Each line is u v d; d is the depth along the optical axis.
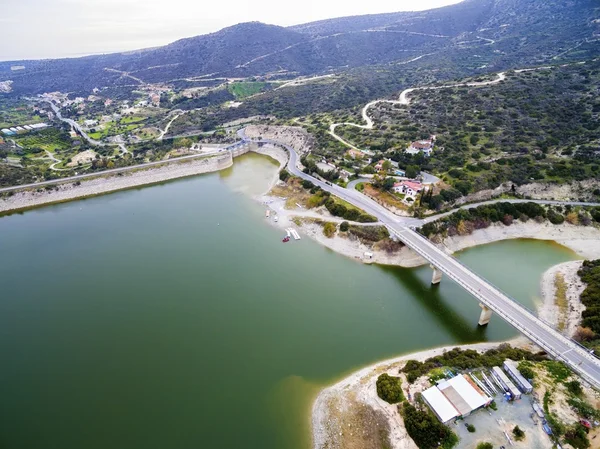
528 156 128.38
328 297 87.31
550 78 171.00
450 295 88.31
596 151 124.88
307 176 146.75
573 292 81.81
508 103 159.12
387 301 86.00
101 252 110.38
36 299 89.81
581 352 62.88
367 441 53.31
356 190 130.12
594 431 50.44
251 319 80.38
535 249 103.44
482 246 104.88
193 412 59.47
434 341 74.06
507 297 76.25
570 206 111.44
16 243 117.50
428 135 152.38
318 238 112.75
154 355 71.31
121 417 58.94
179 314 82.56
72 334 77.81
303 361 69.12
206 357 70.44
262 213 130.88
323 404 60.12
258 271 98.06
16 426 58.31
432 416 52.03
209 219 129.50
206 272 98.25
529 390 55.72
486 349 70.75
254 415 58.81
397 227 104.88
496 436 50.31
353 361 69.00
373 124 178.75
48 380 66.56
